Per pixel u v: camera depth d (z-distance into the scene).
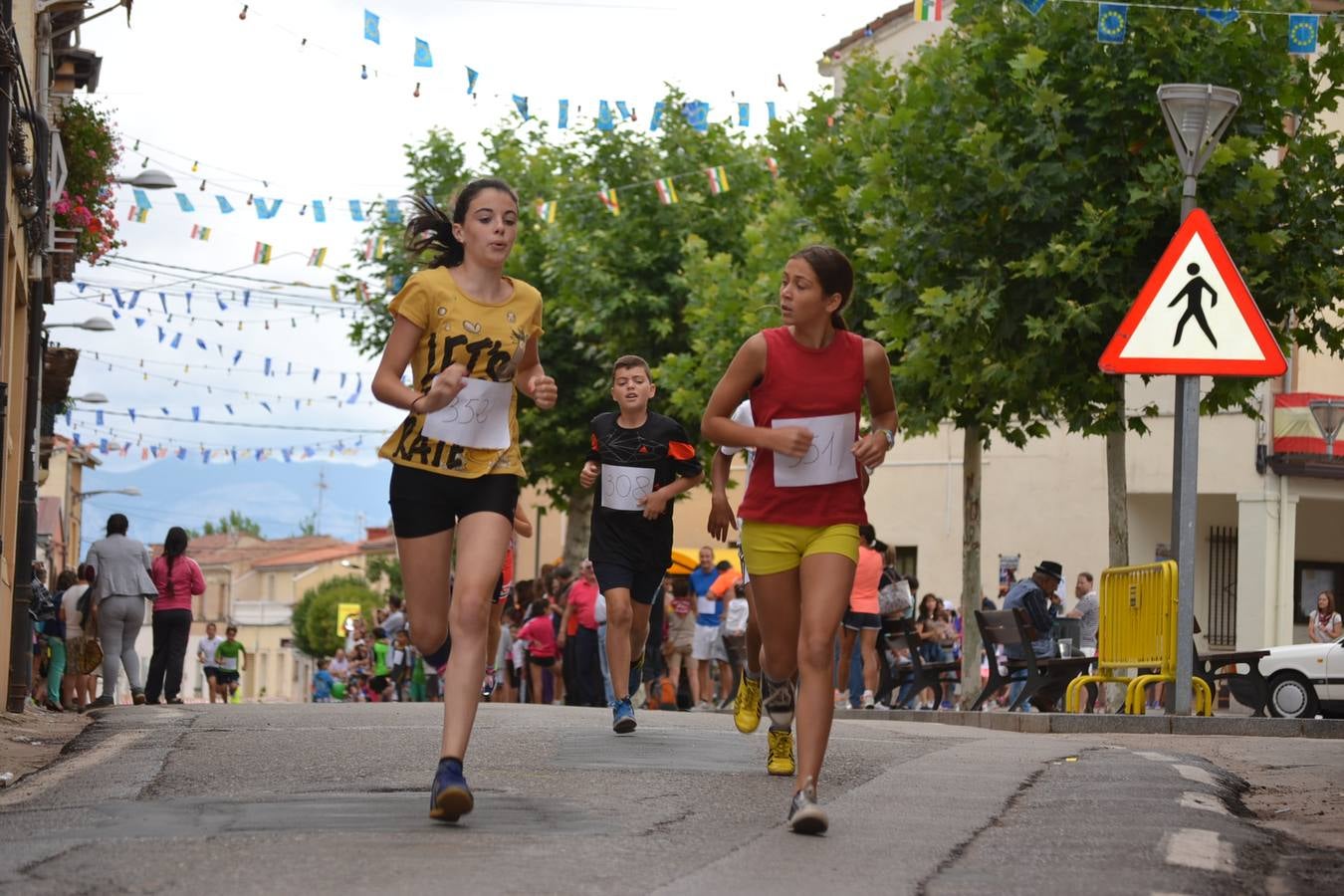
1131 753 11.59
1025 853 7.04
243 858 6.50
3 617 17.86
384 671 45.97
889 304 24.70
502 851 6.76
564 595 28.78
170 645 22.97
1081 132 23.44
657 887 6.08
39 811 8.07
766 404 8.11
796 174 31.22
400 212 8.30
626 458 12.94
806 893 6.06
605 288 41.72
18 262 19.33
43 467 36.62
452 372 7.59
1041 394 24.08
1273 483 36.09
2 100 16.64
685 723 14.06
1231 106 16.62
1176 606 16.55
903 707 23.78
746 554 8.27
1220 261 15.56
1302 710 26.19
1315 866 7.11
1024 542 40.59
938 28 44.28
